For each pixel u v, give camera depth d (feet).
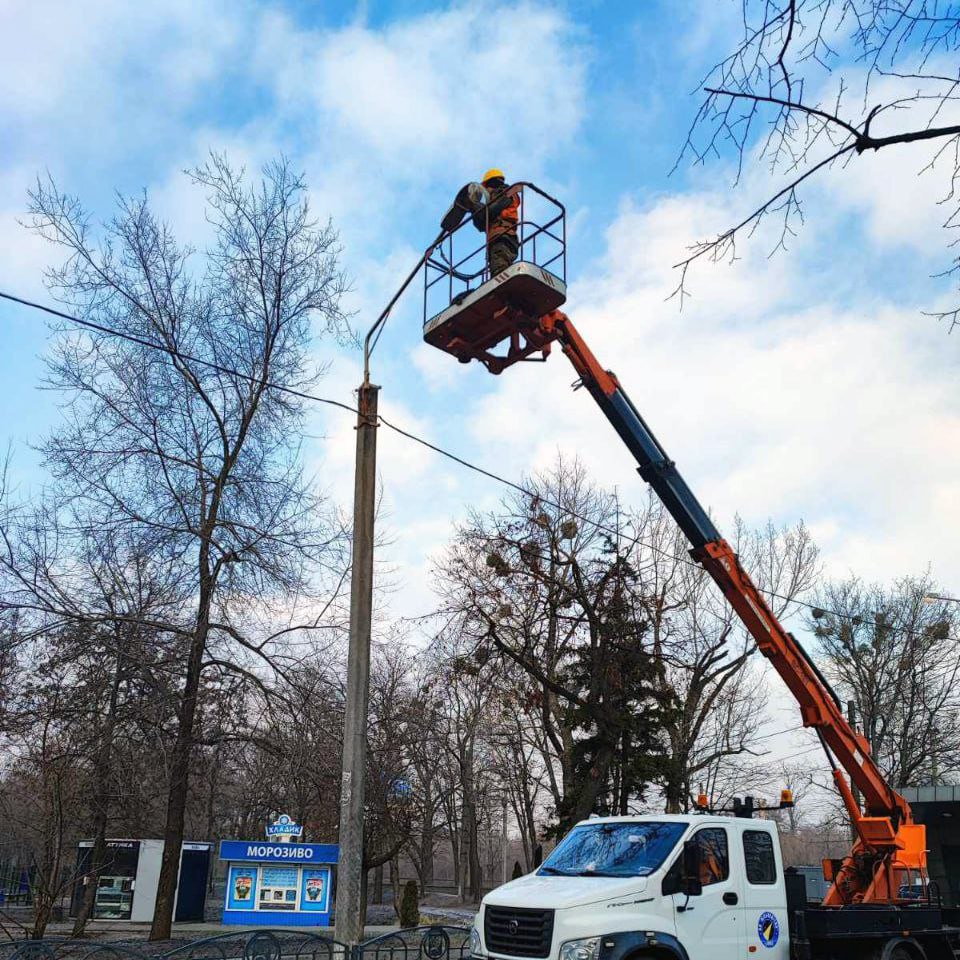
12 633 53.98
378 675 101.86
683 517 47.19
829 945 34.83
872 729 142.31
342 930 32.50
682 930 28.96
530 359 45.52
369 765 82.38
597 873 30.53
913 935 37.91
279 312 68.08
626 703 81.00
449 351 44.73
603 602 80.69
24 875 103.50
